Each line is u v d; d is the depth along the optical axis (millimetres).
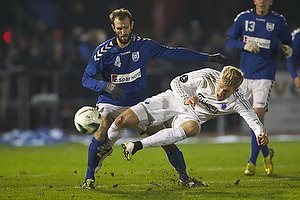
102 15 67875
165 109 21703
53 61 52844
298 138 49719
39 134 48844
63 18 67312
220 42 52969
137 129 23219
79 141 50000
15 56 52875
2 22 62875
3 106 52781
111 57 21781
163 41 55375
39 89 52875
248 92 28500
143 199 19484
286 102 52656
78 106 53094
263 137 20547
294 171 28188
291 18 63875
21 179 26109
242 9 61906
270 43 28344
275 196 19906
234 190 21453
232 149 41312
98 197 19859
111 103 22422
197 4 65312
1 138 50375
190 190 21547
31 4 64938
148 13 68375
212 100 21250
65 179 26016
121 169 30188
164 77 52531
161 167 30922
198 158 35594
